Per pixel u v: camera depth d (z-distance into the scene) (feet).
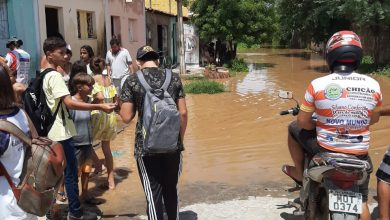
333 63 12.19
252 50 157.58
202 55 82.84
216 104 42.55
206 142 28.27
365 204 12.57
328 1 70.23
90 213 16.48
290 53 134.41
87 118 17.75
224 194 18.67
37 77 14.99
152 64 14.24
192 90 49.96
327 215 11.90
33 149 10.46
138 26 64.44
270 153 25.26
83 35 47.16
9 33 36.11
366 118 11.89
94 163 20.77
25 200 10.09
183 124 14.12
